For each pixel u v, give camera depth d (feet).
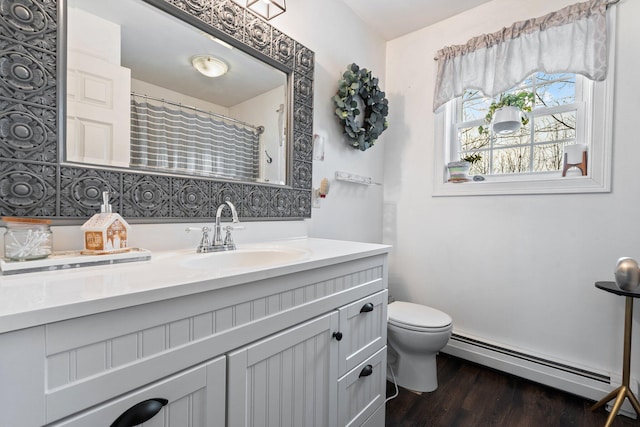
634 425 4.49
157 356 1.88
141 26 3.40
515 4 5.92
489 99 6.62
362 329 3.78
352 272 3.61
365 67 7.02
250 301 2.43
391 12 6.64
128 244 3.25
